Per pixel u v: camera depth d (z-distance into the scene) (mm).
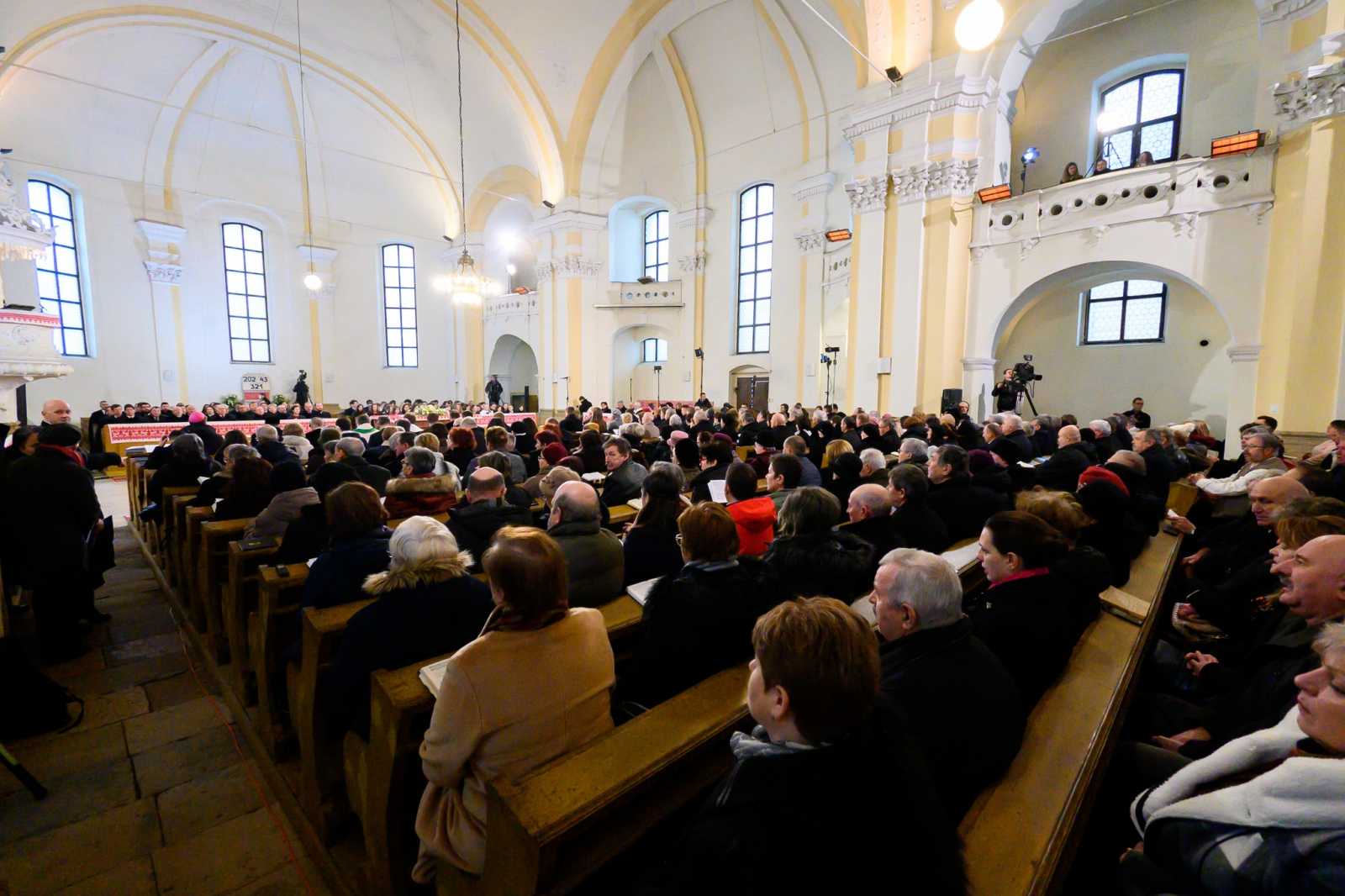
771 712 930
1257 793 984
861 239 10398
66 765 2477
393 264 19969
